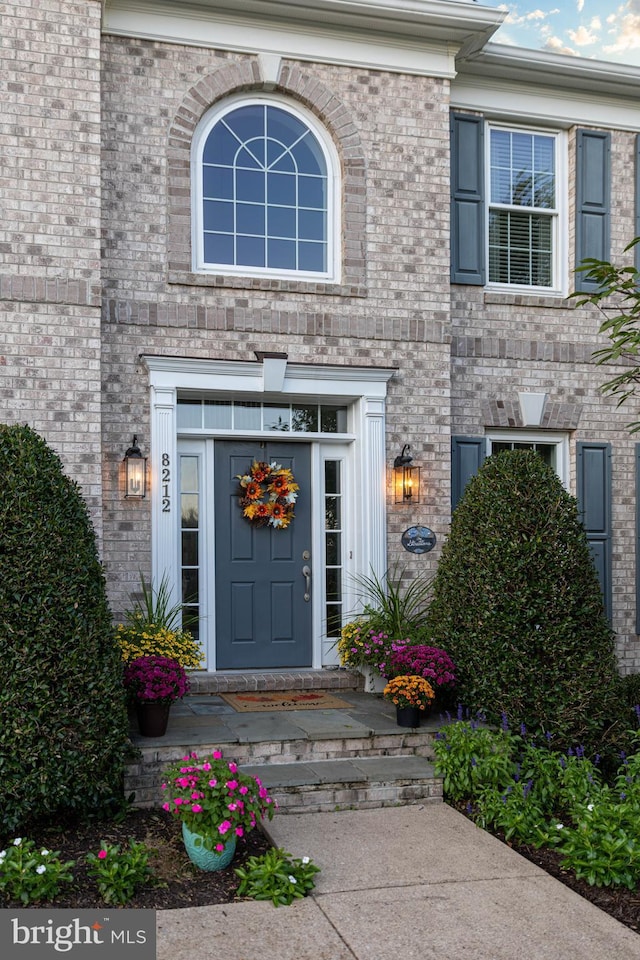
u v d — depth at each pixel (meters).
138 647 6.32
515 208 8.83
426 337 8.03
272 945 3.89
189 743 5.70
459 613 6.57
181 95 7.45
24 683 4.82
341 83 7.87
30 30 6.72
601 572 8.75
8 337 6.63
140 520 7.23
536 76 8.63
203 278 7.44
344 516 8.12
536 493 6.54
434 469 8.02
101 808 5.20
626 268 5.50
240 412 7.87
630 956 3.87
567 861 4.80
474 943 3.95
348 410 8.16
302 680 7.57
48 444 6.68
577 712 6.15
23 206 6.68
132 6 7.31
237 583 7.83
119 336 7.25
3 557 4.92
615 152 9.08
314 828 5.30
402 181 8.01
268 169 7.88
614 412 8.91
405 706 6.25
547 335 8.70
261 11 7.52
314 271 7.97
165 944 3.88
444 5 7.71
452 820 5.48
